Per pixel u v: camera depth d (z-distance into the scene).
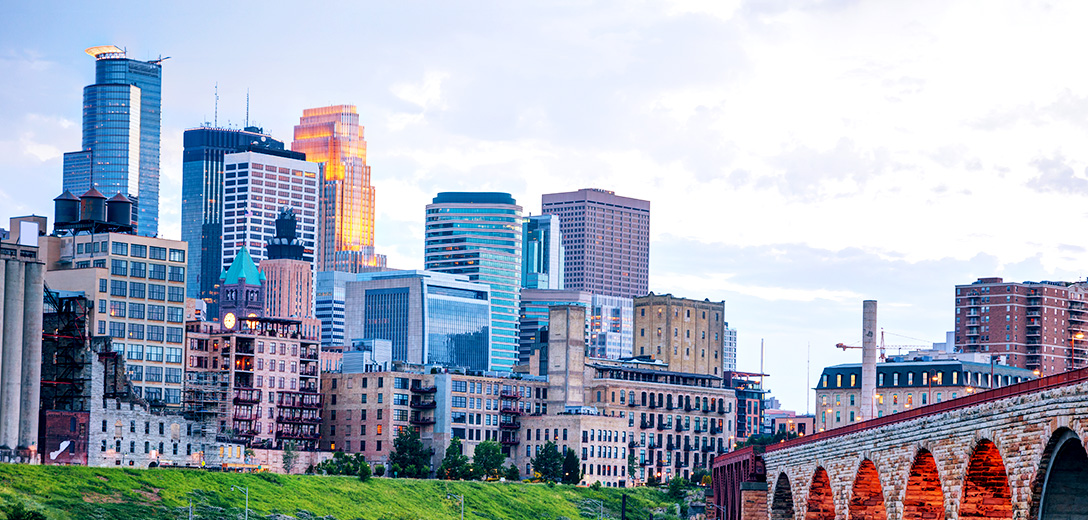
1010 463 130.62
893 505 164.75
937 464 150.00
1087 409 115.88
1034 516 126.88
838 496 188.88
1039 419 124.81
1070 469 124.06
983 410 137.62
